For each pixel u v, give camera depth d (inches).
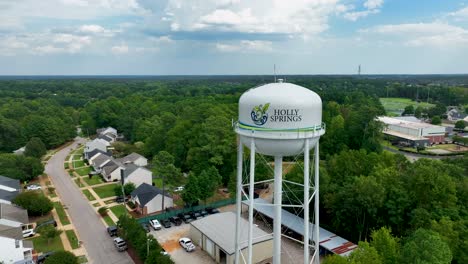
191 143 2394.2
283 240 1406.3
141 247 1227.2
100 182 2261.3
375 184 1291.8
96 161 2566.4
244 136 858.8
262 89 860.6
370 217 1336.1
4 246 1211.9
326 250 1274.6
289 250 1318.9
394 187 1330.0
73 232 1517.0
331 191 1487.5
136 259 1279.5
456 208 1226.0
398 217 1264.8
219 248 1222.9
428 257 834.8
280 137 803.4
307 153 832.3
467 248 1008.9
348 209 1346.0
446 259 852.6
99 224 1604.3
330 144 2642.7
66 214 1724.9
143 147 2928.2
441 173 1366.9
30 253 1284.4
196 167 2159.2
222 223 1396.4
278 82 922.7
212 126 2192.4
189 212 1683.1
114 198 1958.7
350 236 1401.3
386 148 3233.3
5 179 2009.1
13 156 2338.8
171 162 1875.0
